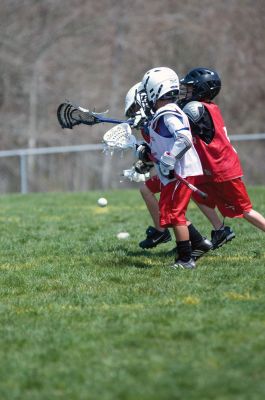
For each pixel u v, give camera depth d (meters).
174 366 11.43
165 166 17.45
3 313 14.95
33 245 23.69
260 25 80.75
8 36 78.06
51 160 63.31
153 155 18.17
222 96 79.31
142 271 18.61
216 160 18.64
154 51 78.56
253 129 79.00
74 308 15.16
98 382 10.98
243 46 80.38
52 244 23.64
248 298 15.36
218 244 19.86
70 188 63.28
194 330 13.13
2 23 78.38
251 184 63.78
